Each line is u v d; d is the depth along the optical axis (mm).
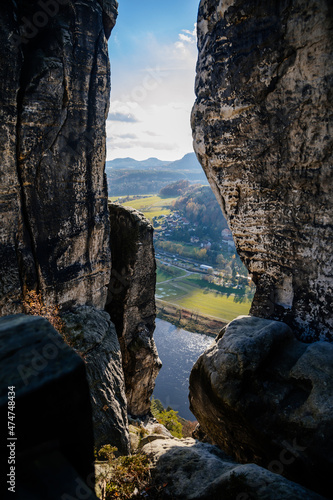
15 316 1800
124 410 10398
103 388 10211
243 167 6242
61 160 10062
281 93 5477
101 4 10500
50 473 1265
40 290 10242
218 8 5855
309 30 4969
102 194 11625
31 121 9148
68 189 10438
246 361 4949
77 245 11047
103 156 11312
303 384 4605
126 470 5309
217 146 6496
